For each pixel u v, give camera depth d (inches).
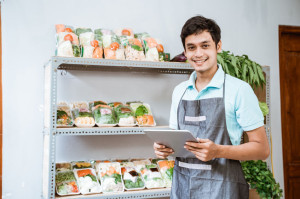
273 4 127.6
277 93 127.4
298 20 131.3
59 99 100.4
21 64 97.3
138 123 92.7
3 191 94.4
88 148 103.2
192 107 60.7
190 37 55.9
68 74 101.7
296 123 131.4
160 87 111.9
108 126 89.0
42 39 99.3
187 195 59.2
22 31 97.6
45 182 89.8
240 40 122.6
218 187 55.6
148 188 90.0
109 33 99.3
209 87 58.4
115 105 98.3
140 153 109.0
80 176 86.0
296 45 132.3
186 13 115.6
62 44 86.4
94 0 105.2
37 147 97.9
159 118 111.4
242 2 123.3
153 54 95.4
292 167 130.1
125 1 108.7
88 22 104.3
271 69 126.7
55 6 101.0
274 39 127.4
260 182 91.6
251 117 54.4
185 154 57.8
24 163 96.6
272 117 126.4
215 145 51.6
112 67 102.3
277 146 126.7
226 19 121.0
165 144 58.1
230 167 55.8
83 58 84.5
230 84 57.2
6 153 95.0
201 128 59.0
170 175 93.7
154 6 112.0
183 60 98.0
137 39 97.1
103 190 85.2
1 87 95.2
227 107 56.2
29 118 97.4
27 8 98.3
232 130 56.9
